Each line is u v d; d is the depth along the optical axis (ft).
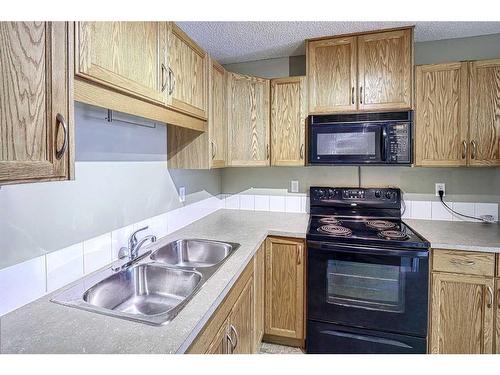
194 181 7.56
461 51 7.08
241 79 7.52
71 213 3.91
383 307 5.85
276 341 6.97
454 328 5.60
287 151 7.50
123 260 4.77
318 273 6.21
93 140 4.28
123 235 4.93
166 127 6.24
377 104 6.63
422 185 7.62
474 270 5.43
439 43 7.20
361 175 8.07
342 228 6.70
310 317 6.30
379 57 6.59
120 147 4.86
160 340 2.66
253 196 9.06
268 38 6.98
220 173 9.24
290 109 7.45
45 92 2.32
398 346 5.77
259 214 8.50
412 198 7.70
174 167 6.28
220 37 6.91
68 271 3.85
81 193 4.07
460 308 5.56
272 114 7.56
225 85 7.16
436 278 5.64
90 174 4.23
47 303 3.33
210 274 4.15
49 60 2.35
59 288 3.71
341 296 6.10
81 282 3.91
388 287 5.82
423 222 7.30
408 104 6.42
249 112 7.59
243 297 4.91
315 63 7.04
